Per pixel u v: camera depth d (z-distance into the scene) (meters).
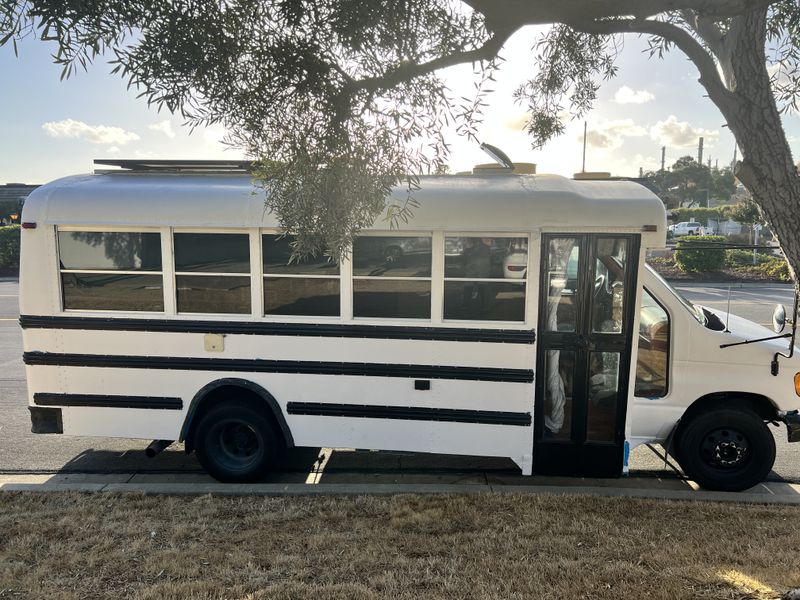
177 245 4.78
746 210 24.47
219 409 4.88
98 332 4.93
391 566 3.50
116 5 2.49
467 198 4.48
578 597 3.13
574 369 4.57
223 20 2.71
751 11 2.70
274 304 4.76
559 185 4.56
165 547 3.75
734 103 2.97
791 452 5.82
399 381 4.70
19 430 6.46
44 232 4.87
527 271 4.50
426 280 4.60
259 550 3.71
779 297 16.20
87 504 4.44
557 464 4.66
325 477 5.16
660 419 4.78
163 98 2.72
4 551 3.71
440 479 5.12
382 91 2.94
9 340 11.07
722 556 3.56
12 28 2.40
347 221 2.99
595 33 3.09
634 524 4.04
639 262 4.41
